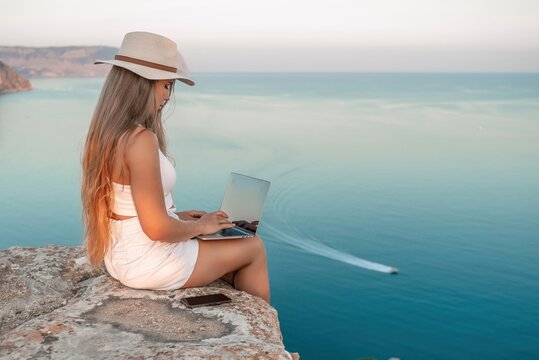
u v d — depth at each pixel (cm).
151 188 265
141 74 264
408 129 16562
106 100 270
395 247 6412
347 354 3875
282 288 5141
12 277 351
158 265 287
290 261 5919
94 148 271
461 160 11875
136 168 262
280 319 4456
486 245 6438
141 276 287
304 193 9144
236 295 301
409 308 4712
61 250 401
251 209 323
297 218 7675
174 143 13538
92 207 280
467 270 5647
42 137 14062
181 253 293
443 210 8006
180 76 274
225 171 10588
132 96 268
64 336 241
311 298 4894
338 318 4472
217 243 305
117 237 288
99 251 290
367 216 7750
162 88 281
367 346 3984
